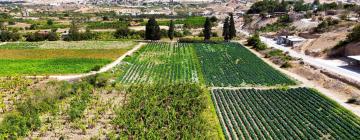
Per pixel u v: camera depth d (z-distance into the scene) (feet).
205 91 286.05
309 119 224.33
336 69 344.08
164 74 347.36
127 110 232.94
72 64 388.78
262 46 492.95
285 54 437.58
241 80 325.42
